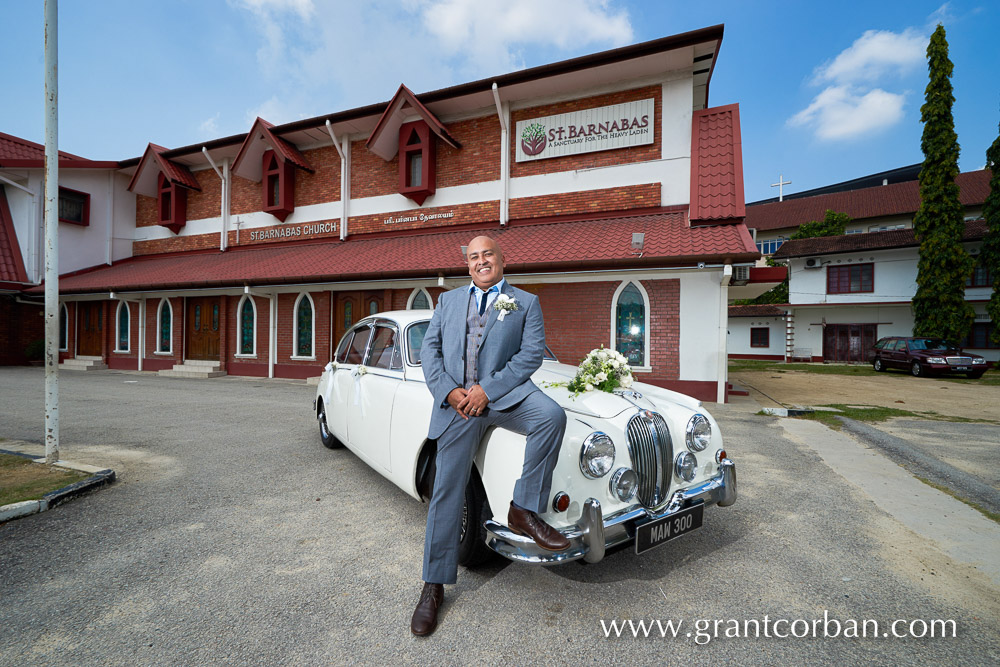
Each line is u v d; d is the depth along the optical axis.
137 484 4.25
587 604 2.45
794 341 26.50
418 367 3.48
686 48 10.03
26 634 2.16
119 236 18.27
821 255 25.00
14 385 11.43
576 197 11.74
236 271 13.52
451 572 2.33
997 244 19.20
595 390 2.89
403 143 13.25
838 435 6.46
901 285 23.42
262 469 4.71
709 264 8.72
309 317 13.43
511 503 2.34
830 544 3.15
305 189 15.17
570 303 10.51
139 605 2.40
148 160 16.66
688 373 9.60
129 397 9.65
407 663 1.99
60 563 2.82
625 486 2.48
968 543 3.17
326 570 2.77
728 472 2.96
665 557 2.96
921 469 4.91
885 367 18.27
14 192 16.69
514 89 11.79
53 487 3.91
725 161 10.54
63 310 17.81
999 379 15.23
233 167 14.80
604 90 11.50
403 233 13.69
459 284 11.23
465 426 2.34
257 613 2.34
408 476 3.14
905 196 33.44
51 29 4.50
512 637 2.17
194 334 15.13
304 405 8.72
